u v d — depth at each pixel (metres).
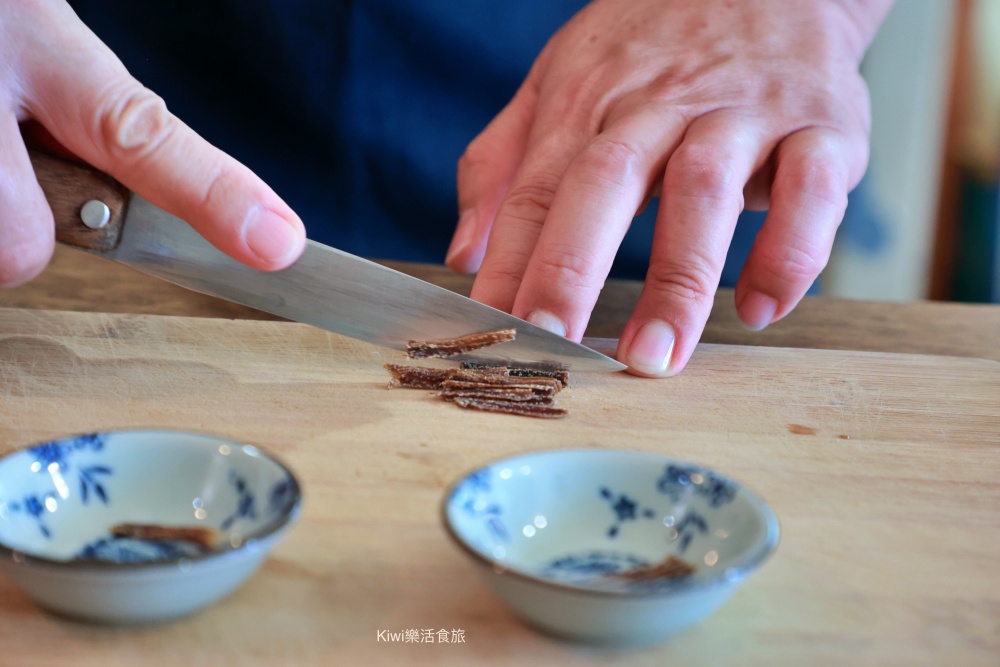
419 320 0.52
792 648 0.41
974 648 0.41
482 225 0.62
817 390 0.53
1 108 0.48
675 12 0.61
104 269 0.63
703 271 0.53
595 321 0.60
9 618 0.40
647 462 0.43
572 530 0.43
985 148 0.97
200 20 0.70
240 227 0.48
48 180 0.50
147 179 0.48
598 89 0.59
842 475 0.48
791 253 0.55
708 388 0.53
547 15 0.71
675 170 0.54
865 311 0.64
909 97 0.98
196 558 0.39
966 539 0.45
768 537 0.40
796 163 0.55
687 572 0.41
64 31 0.48
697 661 0.40
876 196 1.02
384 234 0.74
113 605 0.39
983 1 0.94
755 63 0.59
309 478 0.46
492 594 0.42
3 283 0.50
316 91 0.71
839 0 0.64
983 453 0.49
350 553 0.43
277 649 0.40
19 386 0.50
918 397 0.53
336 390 0.51
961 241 1.01
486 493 0.42
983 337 0.61
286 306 0.52
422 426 0.49
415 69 0.71
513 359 0.52
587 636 0.40
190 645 0.40
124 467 0.43
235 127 0.71
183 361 0.53
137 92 0.48
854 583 0.43
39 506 0.42
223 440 0.43
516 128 0.64
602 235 0.53
